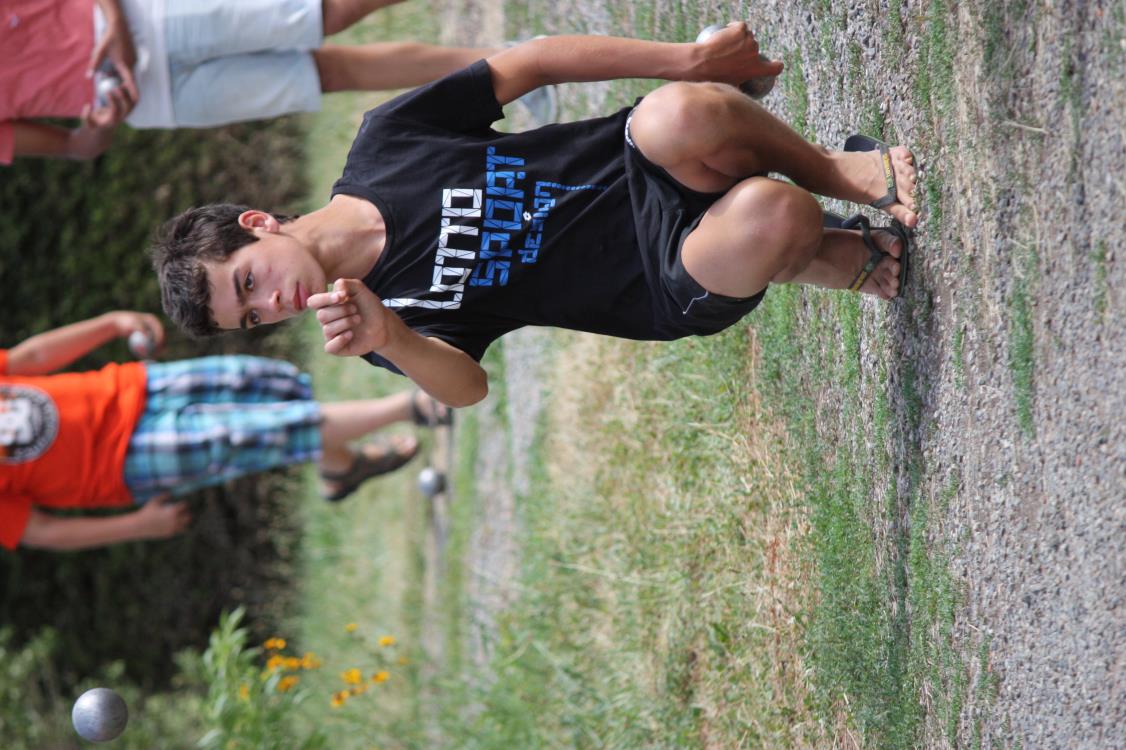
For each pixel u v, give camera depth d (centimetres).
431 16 1989
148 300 2225
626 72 716
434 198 687
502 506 1583
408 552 1967
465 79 702
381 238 688
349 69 1082
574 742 1191
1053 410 548
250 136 2314
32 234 2180
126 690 2195
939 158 640
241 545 2323
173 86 1058
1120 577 507
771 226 606
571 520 1300
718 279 628
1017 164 569
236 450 1556
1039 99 551
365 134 709
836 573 770
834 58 773
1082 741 533
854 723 748
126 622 2280
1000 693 592
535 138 706
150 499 1602
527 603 1398
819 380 807
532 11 1476
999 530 590
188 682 2197
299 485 2392
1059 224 541
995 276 590
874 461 722
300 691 1702
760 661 888
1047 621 554
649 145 647
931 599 655
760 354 916
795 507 845
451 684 1562
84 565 2258
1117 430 505
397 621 1952
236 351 2322
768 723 862
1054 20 538
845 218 790
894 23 683
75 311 2202
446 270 686
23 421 1474
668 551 1052
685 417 1037
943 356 640
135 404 1523
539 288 695
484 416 1695
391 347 640
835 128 781
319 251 682
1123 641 506
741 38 717
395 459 1748
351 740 1775
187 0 1030
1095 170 515
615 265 688
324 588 2258
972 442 613
